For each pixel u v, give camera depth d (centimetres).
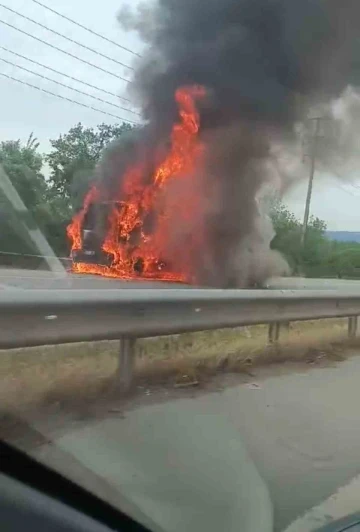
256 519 356
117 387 567
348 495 410
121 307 562
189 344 729
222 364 703
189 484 387
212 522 341
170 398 569
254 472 429
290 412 575
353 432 538
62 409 490
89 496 321
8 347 467
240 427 513
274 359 791
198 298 661
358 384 712
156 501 352
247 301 749
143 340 675
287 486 418
